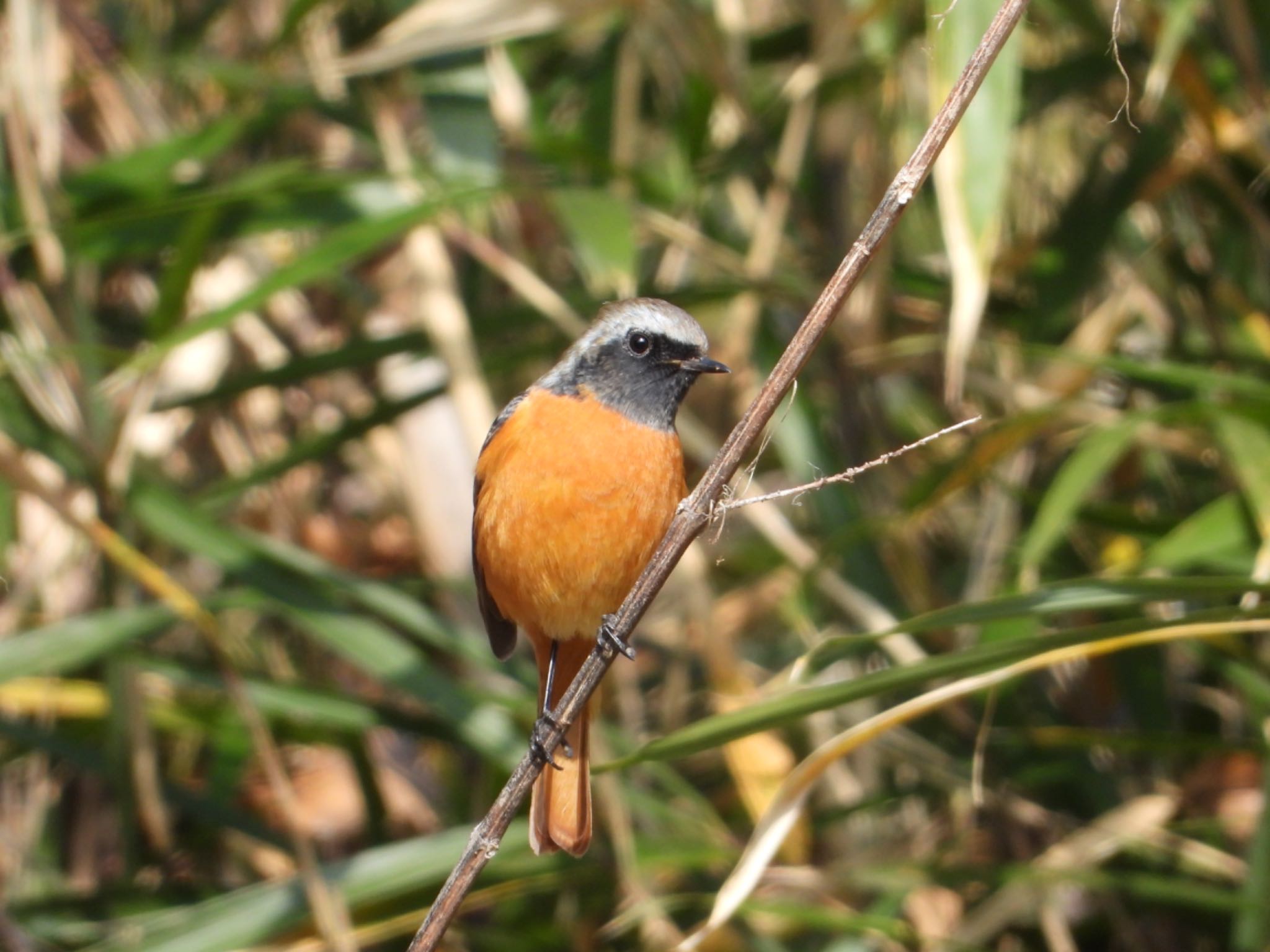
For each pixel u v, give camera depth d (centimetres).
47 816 1146
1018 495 1048
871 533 1050
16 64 990
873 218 580
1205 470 1171
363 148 1249
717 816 1143
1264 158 995
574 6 1023
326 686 1098
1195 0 841
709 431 1333
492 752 939
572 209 976
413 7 1153
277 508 1266
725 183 1260
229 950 831
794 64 1303
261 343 1266
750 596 1199
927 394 1302
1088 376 1109
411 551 1294
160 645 1218
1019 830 1113
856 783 1141
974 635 1115
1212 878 1052
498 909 1134
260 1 1291
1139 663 1089
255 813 1234
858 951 1039
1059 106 1270
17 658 866
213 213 964
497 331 1129
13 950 899
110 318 1259
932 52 746
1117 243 1206
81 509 1110
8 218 1027
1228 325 1124
